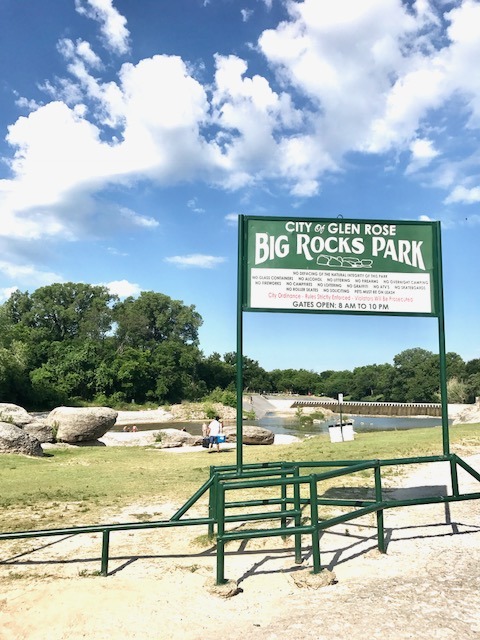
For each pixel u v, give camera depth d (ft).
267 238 23.21
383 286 23.53
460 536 21.18
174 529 24.06
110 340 366.63
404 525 23.36
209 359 397.39
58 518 26.27
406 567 17.88
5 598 15.93
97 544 21.93
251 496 30.32
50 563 19.58
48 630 13.88
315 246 23.34
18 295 372.99
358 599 15.16
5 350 219.82
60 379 266.98
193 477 39.19
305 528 17.11
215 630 13.79
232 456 54.39
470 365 380.37
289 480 17.37
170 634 13.64
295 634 13.17
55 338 356.59
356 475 35.53
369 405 336.29
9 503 30.04
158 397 300.20
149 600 15.69
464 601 14.65
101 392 278.46
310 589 16.30
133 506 28.94
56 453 61.00
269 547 20.81
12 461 49.44
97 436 77.10
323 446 55.16
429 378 387.34
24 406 227.40
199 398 321.52
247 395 369.50
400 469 37.35
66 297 381.81
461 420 107.86
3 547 21.79
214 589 16.12
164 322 394.11
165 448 74.74
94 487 35.24
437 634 12.83
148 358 307.78
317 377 519.60
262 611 14.94
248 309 22.75
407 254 23.81
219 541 16.67
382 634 12.91
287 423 230.48
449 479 33.32
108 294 393.29
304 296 23.07
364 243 23.62
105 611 14.89
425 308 23.63
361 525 23.48
